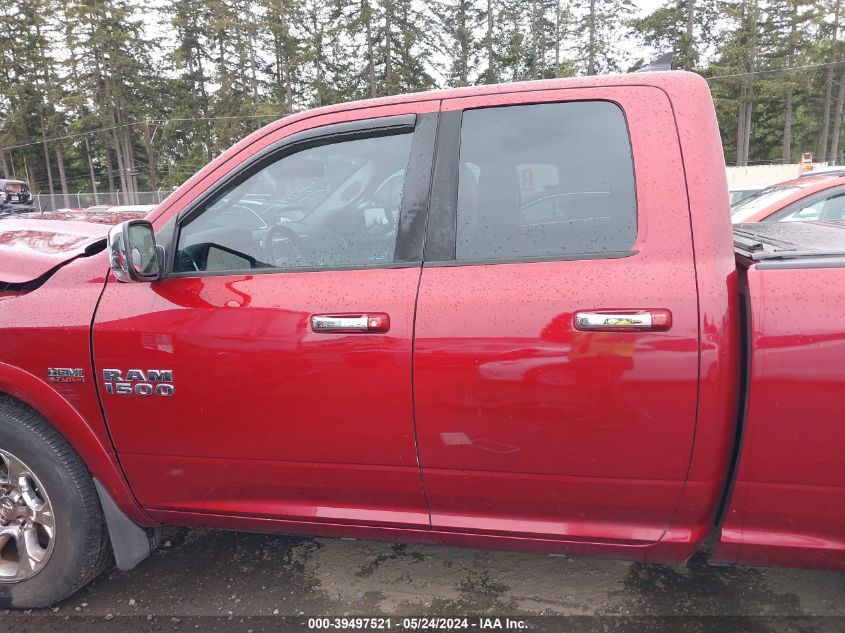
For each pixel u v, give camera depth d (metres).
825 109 55.09
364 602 2.39
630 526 1.93
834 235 2.34
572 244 1.87
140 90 56.75
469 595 2.41
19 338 2.18
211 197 2.14
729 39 51.66
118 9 54.25
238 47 53.44
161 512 2.29
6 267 2.32
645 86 1.89
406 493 2.04
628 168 1.86
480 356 1.84
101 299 2.14
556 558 2.64
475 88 2.03
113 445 2.21
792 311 1.69
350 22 55.34
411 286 1.92
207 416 2.08
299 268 2.04
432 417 1.91
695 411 1.74
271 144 2.12
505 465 1.91
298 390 1.98
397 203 2.03
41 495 2.29
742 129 52.06
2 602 2.39
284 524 2.19
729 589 2.41
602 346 1.76
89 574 2.37
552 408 1.82
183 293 2.07
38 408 2.20
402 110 2.05
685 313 1.72
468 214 1.96
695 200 1.79
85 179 65.44
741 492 1.82
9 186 16.14
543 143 1.94
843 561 1.84
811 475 1.75
